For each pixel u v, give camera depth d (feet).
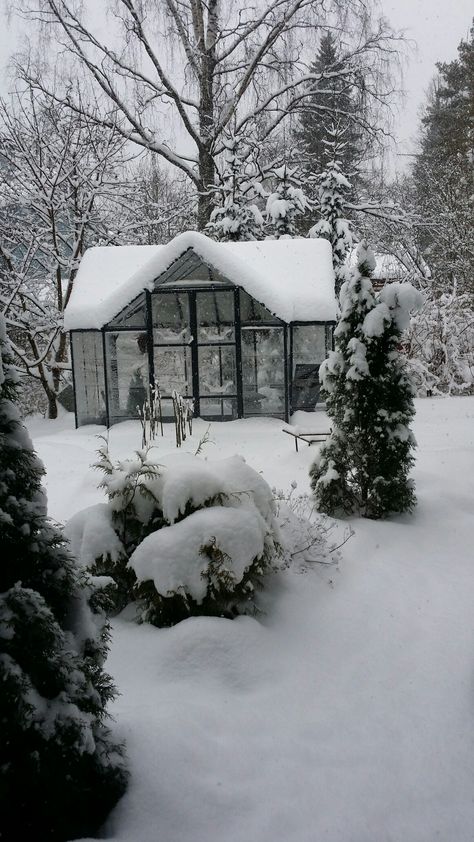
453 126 119.55
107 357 56.54
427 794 11.73
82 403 58.13
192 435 48.47
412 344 66.59
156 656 15.60
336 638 17.22
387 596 19.58
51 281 78.38
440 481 30.09
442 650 16.58
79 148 69.41
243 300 55.47
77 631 11.18
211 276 54.95
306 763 12.46
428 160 118.73
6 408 10.66
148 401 50.03
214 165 91.56
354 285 26.35
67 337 74.43
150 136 89.30
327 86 96.94
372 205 89.15
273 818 11.06
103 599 12.14
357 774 12.21
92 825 11.06
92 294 58.90
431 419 49.42
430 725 13.65
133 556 17.01
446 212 90.22
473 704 14.33
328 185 85.35
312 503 27.32
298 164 98.68
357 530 24.45
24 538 10.48
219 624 16.17
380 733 13.42
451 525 25.57
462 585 20.44
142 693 14.47
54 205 67.87
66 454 41.50
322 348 56.85
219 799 11.41
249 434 48.34
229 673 15.26
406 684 15.23
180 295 55.98
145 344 57.06
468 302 73.87
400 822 11.07
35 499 11.03
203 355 56.44
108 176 77.25
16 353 61.21
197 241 53.52
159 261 54.29
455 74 130.00
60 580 10.85
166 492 17.61
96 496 29.01
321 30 85.76
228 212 84.02
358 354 25.55
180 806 11.25
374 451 26.00
